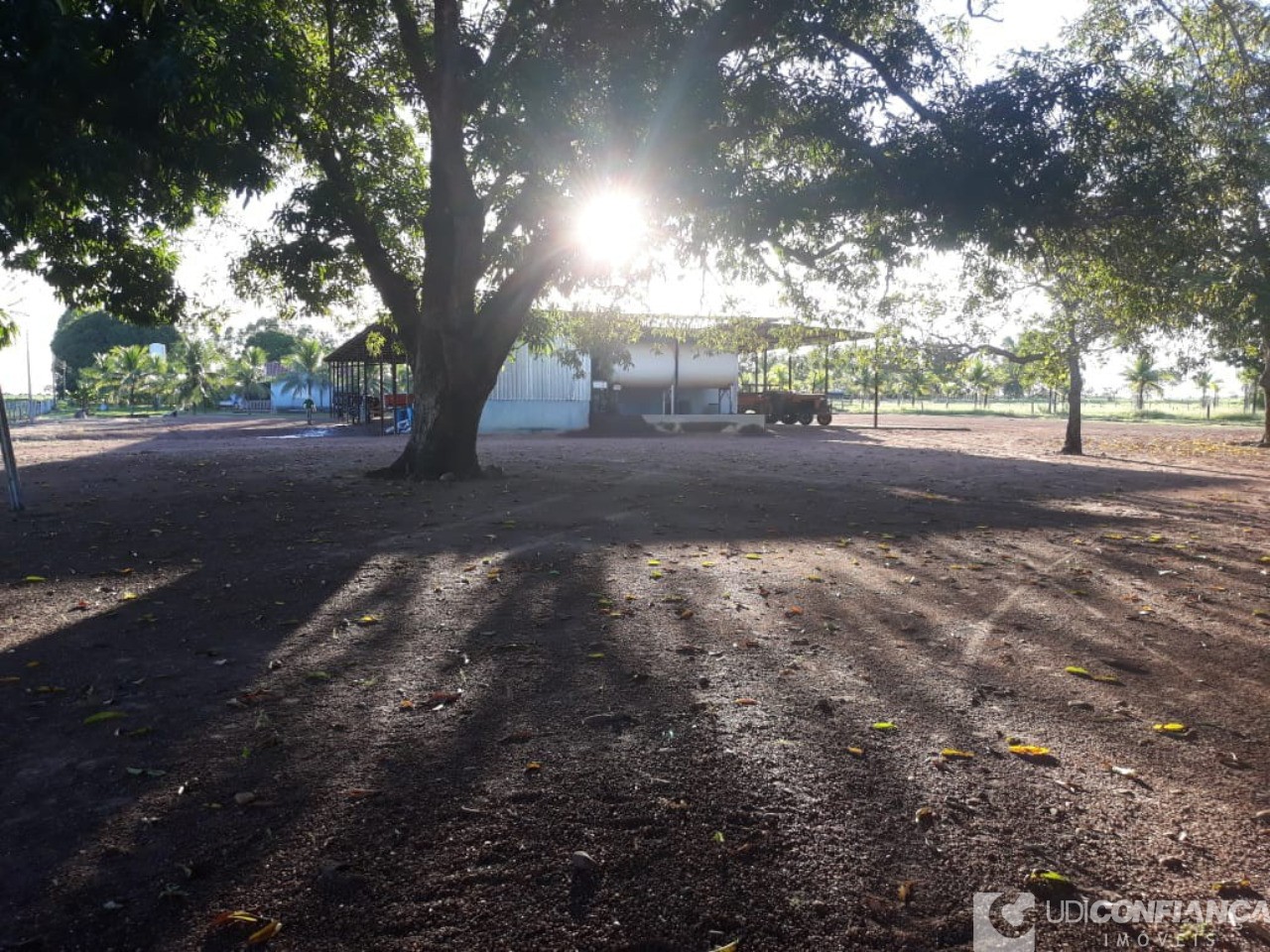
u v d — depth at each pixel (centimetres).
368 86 1360
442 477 1464
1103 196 1107
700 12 1132
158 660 503
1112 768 365
